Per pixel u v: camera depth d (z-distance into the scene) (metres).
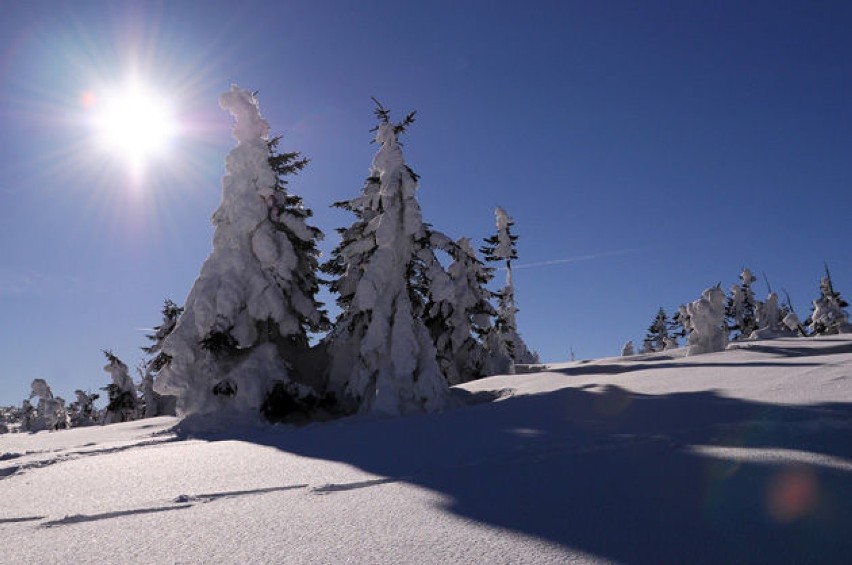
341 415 18.97
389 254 19.91
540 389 14.66
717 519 3.79
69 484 6.71
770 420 6.47
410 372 17.41
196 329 19.11
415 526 4.15
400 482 5.71
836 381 8.36
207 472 6.93
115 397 37.09
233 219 20.19
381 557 3.54
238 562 3.62
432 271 20.73
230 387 17.98
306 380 20.91
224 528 4.41
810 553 3.14
